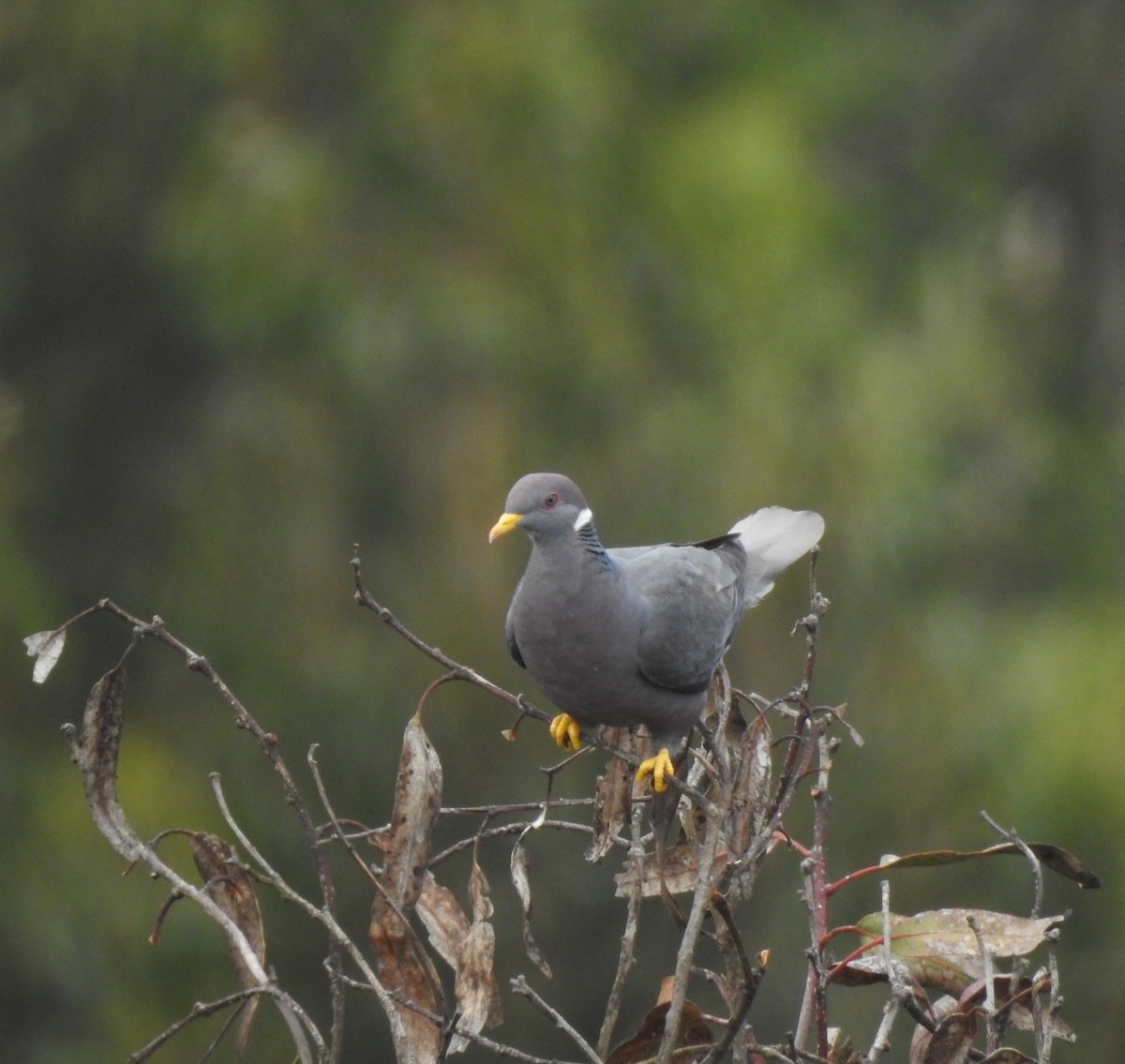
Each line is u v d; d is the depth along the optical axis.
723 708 6.16
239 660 14.98
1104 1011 14.15
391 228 15.51
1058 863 5.51
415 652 14.88
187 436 15.71
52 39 15.38
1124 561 18.05
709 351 15.91
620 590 7.05
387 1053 14.93
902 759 15.31
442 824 14.68
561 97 15.98
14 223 15.55
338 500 15.16
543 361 15.40
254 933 5.49
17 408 14.77
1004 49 20.17
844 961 5.48
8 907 13.53
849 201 18.84
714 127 16.95
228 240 15.00
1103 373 19.45
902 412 16.34
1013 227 19.97
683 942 4.98
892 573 15.84
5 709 14.41
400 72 15.75
